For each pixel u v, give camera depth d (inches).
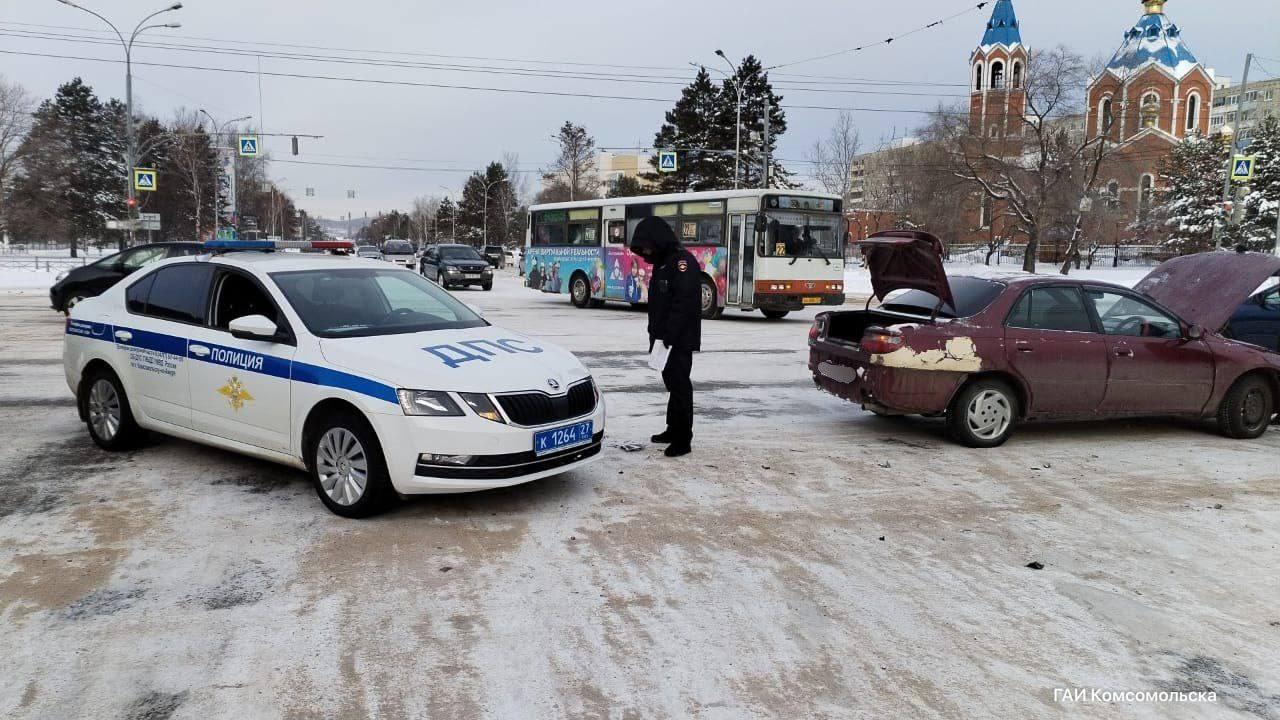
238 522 195.5
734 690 127.2
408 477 189.8
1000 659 139.3
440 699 122.7
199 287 235.5
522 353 215.6
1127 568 181.5
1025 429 323.3
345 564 172.1
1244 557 189.0
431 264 1349.7
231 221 3161.9
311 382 201.2
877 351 277.6
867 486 238.5
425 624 146.3
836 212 748.6
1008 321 285.4
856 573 174.6
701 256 772.6
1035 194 1825.8
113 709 118.1
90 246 3486.7
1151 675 135.4
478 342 217.2
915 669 135.3
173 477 229.8
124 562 170.7
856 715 121.0
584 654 137.2
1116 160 1911.9
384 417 189.6
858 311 311.1
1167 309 306.8
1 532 186.1
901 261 290.7
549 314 821.2
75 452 254.7
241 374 215.9
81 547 178.2
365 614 149.6
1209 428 331.0
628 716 119.3
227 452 257.1
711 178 2468.0
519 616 150.3
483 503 213.6
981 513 216.8
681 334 258.7
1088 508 223.1
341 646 137.9
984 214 2787.9
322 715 117.8
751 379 430.3
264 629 143.1
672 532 195.8
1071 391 290.2
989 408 287.0
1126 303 303.4
